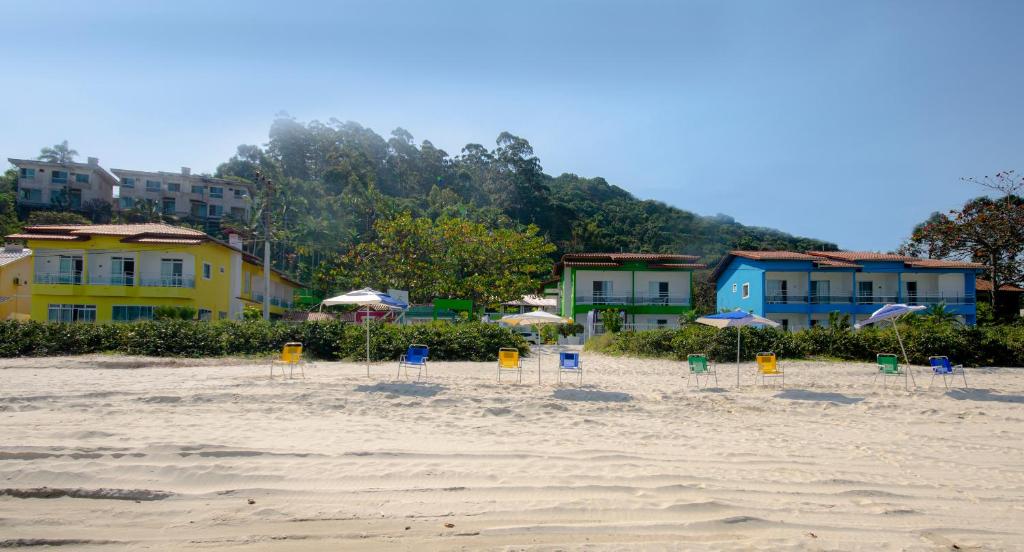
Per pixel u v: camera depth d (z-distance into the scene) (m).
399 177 95.00
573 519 4.64
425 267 47.03
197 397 10.88
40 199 68.56
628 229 88.56
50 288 33.44
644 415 10.50
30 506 4.73
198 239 34.56
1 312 37.03
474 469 6.04
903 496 5.56
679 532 4.41
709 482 5.78
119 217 68.19
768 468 6.49
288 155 91.81
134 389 12.02
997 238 42.12
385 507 4.86
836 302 40.59
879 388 14.98
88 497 4.96
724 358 22.92
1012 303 48.09
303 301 52.12
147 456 6.11
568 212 89.75
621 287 45.12
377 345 21.42
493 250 48.69
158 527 4.38
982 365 22.59
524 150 98.25
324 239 60.12
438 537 4.24
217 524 4.45
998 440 8.72
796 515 4.89
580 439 7.98
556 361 23.72
